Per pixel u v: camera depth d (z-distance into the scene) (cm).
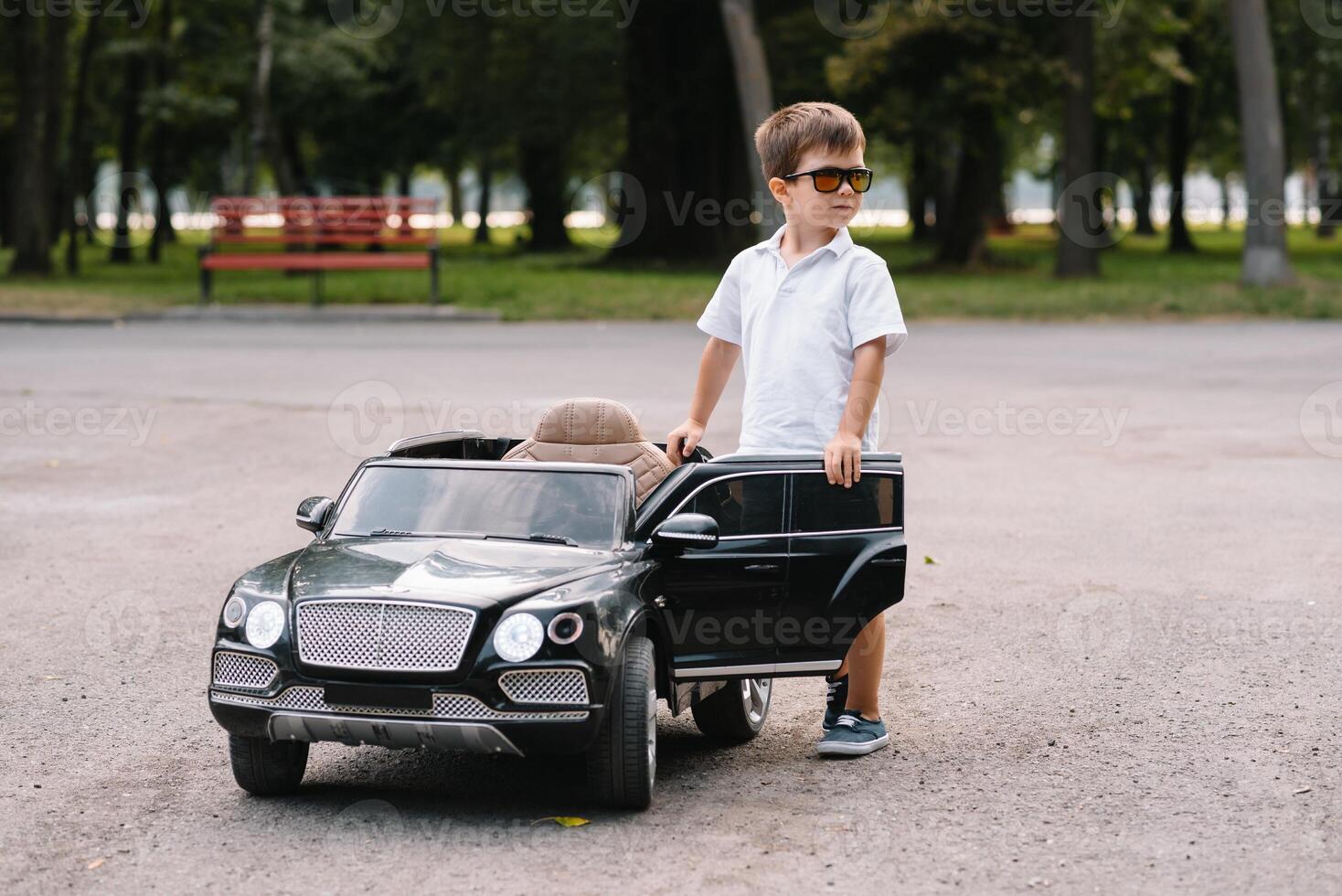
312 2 4991
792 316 605
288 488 1224
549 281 3350
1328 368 1964
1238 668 741
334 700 516
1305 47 5281
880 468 591
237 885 466
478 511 596
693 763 608
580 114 4934
